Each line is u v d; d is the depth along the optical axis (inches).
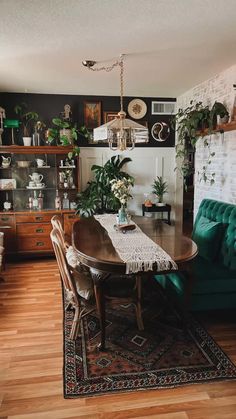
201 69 135.9
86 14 82.7
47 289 131.7
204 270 105.6
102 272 82.2
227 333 97.7
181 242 98.7
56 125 178.2
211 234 118.0
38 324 103.0
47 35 96.7
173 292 109.0
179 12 82.2
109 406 68.2
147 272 80.7
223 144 140.7
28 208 181.2
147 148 197.9
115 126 112.4
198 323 103.7
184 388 73.6
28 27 90.7
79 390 72.6
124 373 78.5
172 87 170.4
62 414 66.0
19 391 72.6
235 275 101.8
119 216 122.0
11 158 178.1
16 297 123.9
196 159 172.2
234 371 79.4
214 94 147.9
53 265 163.5
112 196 171.8
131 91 179.5
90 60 121.3
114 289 97.3
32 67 130.3
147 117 195.5
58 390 72.9
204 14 83.6
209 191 157.0
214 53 115.0
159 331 99.0
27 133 177.3
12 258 170.9
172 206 206.5
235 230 112.5
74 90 175.9
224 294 100.7
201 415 66.0
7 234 166.9
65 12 81.4
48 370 79.9
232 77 131.7
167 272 82.4
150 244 95.9
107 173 181.0
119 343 92.0
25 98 181.2
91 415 65.8
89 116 189.0
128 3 77.1
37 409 67.3
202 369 80.1
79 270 96.1
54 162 184.4
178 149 185.5
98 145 192.1
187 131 157.2
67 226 173.5
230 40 102.3
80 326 101.3
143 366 81.4
